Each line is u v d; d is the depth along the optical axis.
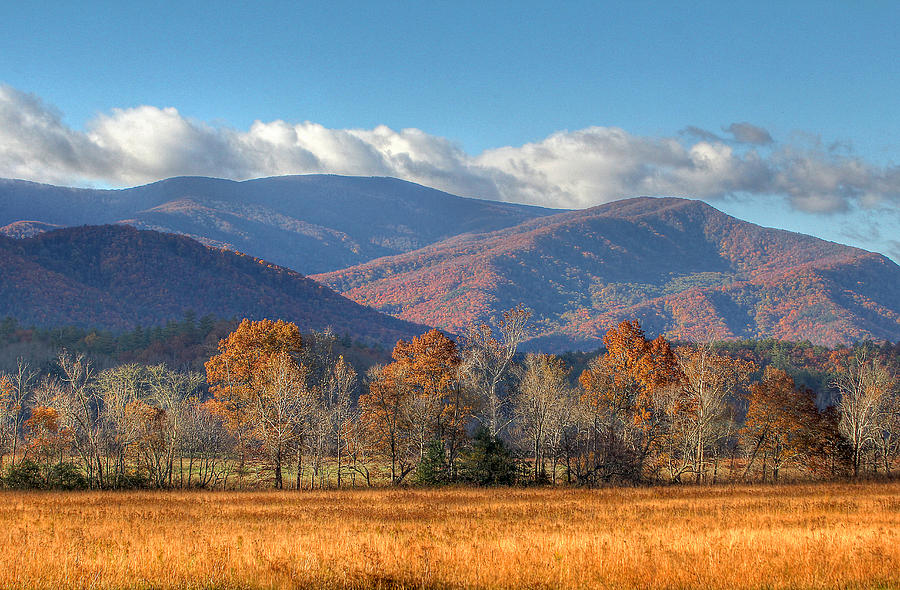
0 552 21.61
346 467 68.06
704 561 19.94
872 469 69.19
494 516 36.84
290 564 18.89
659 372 67.62
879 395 65.00
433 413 68.12
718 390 68.00
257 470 63.34
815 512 37.28
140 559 20.11
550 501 45.81
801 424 64.50
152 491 54.59
